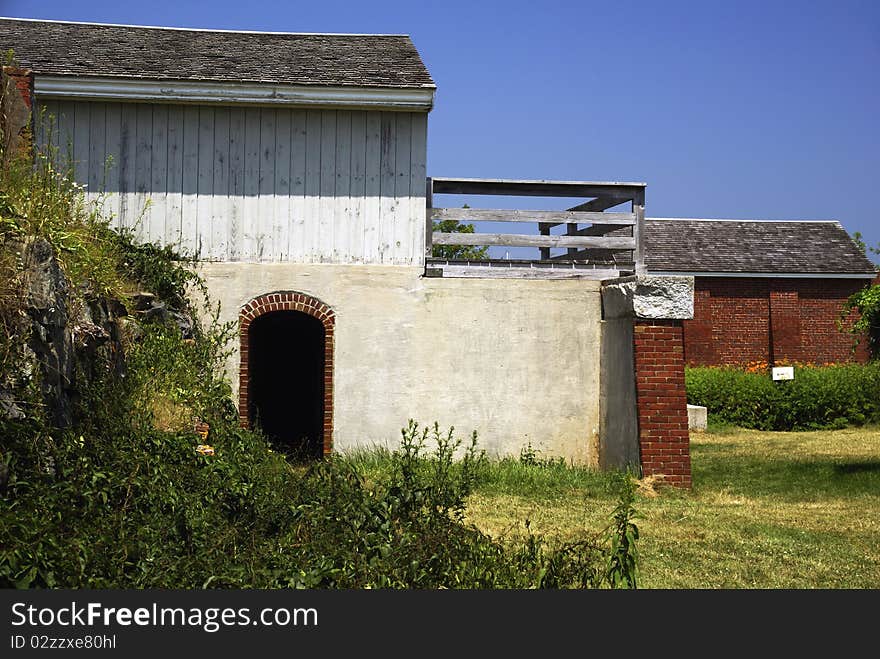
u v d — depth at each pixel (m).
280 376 20.25
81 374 8.05
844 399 24.62
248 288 14.36
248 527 7.00
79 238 9.21
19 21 16.69
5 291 6.86
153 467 7.27
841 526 10.70
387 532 6.88
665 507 11.77
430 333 14.59
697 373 26.20
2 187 8.20
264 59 15.28
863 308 15.81
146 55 15.08
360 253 14.59
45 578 5.46
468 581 6.48
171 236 14.34
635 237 14.78
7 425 6.43
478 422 14.57
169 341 11.11
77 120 14.25
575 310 14.88
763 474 15.01
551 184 14.88
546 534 9.66
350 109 14.55
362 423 14.39
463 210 14.73
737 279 31.91
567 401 14.78
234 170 14.48
